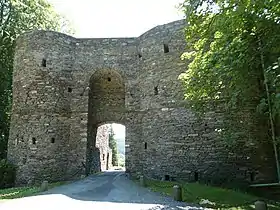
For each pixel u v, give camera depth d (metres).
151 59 17.88
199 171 14.84
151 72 17.72
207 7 9.30
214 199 9.65
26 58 18.83
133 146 18.03
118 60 19.53
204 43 11.24
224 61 9.42
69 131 18.52
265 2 7.41
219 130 13.80
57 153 17.73
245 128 14.37
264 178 13.77
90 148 19.94
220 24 8.84
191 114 15.64
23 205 8.61
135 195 10.83
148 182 14.90
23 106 18.17
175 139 15.84
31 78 18.39
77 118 18.69
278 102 6.85
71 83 19.22
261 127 14.14
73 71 19.41
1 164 17.16
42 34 19.08
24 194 11.23
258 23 8.28
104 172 22.06
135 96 18.80
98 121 20.62
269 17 8.16
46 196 10.41
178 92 16.31
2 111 23.03
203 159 14.87
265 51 8.75
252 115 14.37
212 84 11.05
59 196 10.42
